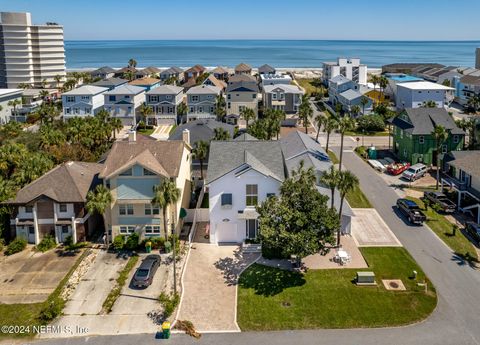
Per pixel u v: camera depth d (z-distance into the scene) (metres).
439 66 183.00
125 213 47.56
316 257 44.03
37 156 59.19
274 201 40.28
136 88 116.44
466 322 33.84
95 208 45.75
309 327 33.59
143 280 39.16
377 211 55.69
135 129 105.94
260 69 183.62
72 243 47.62
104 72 187.88
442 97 116.38
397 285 38.94
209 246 47.34
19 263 44.28
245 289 38.88
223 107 112.44
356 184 43.03
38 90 136.00
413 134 73.19
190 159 60.22
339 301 36.75
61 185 48.75
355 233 49.47
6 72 190.38
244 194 47.25
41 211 48.06
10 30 186.00
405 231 49.88
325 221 38.09
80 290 39.12
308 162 55.84
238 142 53.09
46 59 193.00
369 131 102.94
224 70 186.00
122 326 34.09
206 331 33.31
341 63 171.62
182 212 51.06
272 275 41.12
